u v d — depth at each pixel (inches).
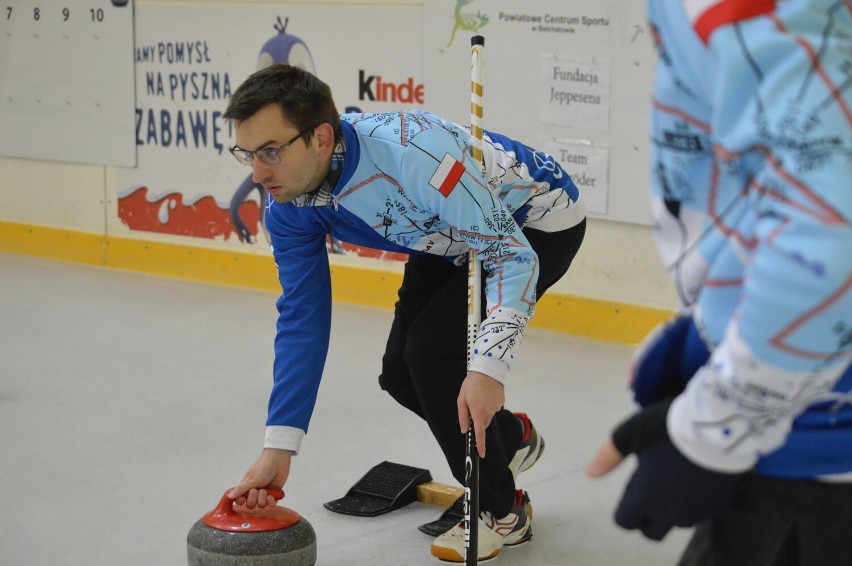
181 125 269.6
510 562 116.0
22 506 132.0
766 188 43.3
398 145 92.9
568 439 158.9
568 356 205.6
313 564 104.9
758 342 42.4
